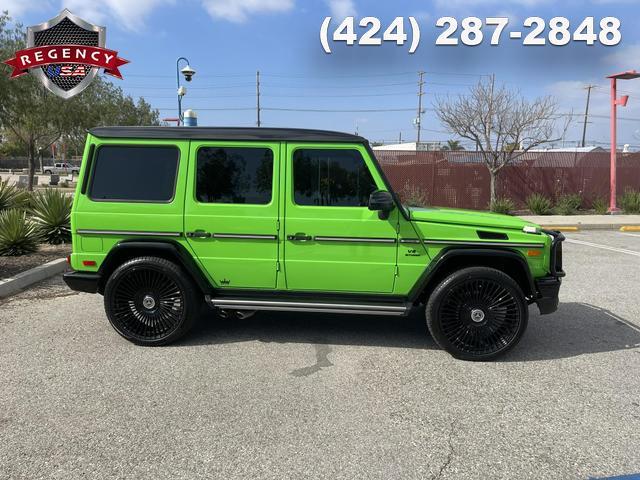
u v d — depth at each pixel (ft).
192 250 15.28
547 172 62.90
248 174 15.11
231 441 10.28
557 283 14.84
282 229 14.99
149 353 15.07
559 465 9.59
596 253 34.12
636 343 16.52
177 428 10.76
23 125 88.53
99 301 20.66
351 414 11.48
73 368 13.88
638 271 28.04
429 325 14.94
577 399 12.38
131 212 15.23
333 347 15.78
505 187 62.59
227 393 12.45
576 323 18.66
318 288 15.31
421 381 13.34
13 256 27.94
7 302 20.42
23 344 15.70
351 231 14.85
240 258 15.24
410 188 61.36
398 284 15.03
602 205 59.72
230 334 16.84
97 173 15.34
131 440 10.28
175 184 15.15
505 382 13.34
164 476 9.11
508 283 14.51
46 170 207.31
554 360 14.97
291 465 9.48
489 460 9.73
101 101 102.78
